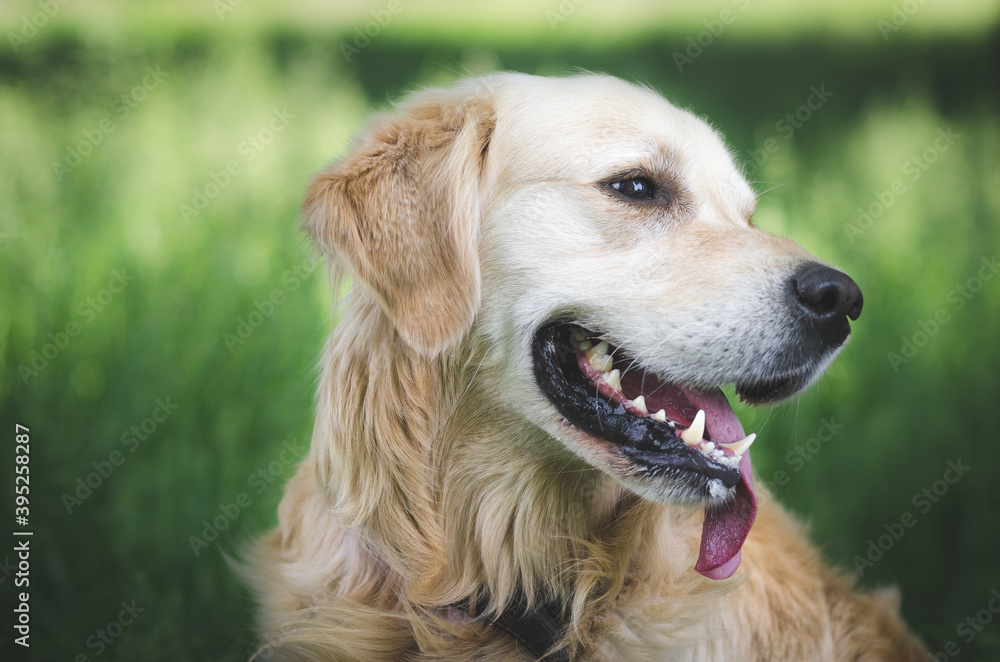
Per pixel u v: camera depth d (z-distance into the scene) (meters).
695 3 14.88
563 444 2.62
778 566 3.09
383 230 2.69
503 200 2.69
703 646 2.80
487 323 2.68
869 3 15.09
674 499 2.48
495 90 2.86
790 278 2.53
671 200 2.74
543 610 2.76
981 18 14.04
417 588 2.65
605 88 2.81
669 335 2.52
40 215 5.66
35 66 8.20
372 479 2.68
